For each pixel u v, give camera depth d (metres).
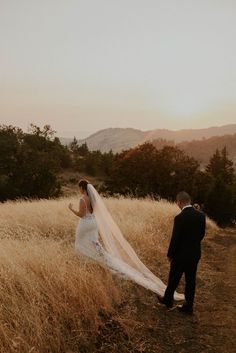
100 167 79.31
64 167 77.56
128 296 7.04
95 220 7.91
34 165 36.12
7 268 5.99
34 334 4.85
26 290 5.53
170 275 6.89
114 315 6.16
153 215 14.09
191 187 33.66
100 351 5.23
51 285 5.85
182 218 6.69
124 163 35.66
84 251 7.79
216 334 6.04
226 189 28.92
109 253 7.99
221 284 8.63
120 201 16.80
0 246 7.10
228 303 7.41
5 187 34.22
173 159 35.09
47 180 33.94
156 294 7.41
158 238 11.38
